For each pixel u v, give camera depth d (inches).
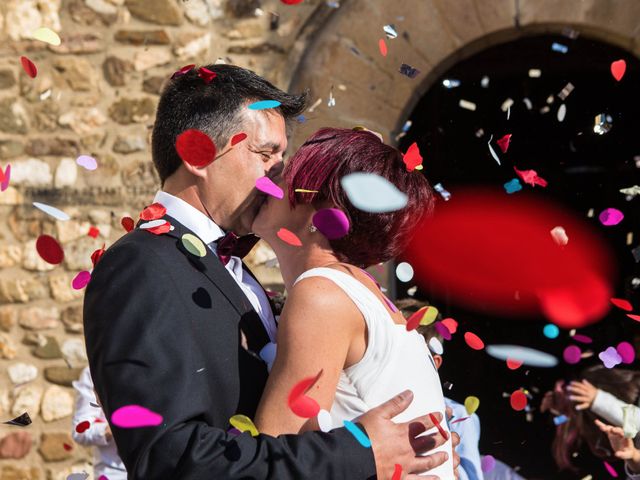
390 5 158.9
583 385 121.3
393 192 63.1
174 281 63.8
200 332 63.5
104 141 163.5
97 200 163.2
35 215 163.2
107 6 162.7
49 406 162.6
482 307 251.9
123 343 60.4
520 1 157.2
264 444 58.1
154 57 162.7
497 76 227.8
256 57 161.2
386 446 59.3
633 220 240.1
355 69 159.6
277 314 77.4
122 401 59.0
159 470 57.0
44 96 101.3
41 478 162.1
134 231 68.2
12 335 163.5
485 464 105.5
